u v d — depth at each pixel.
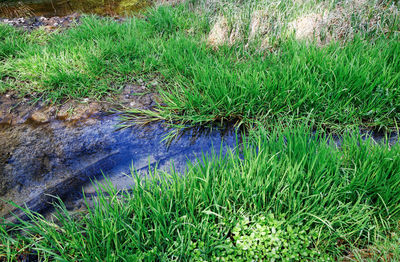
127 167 2.60
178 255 1.71
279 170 2.04
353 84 2.86
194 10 4.88
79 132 3.01
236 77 3.14
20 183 2.45
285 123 2.85
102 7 5.95
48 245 1.81
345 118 2.84
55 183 2.45
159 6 5.02
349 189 1.92
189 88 3.21
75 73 3.52
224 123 3.03
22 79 3.61
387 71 2.92
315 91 2.84
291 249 1.72
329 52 3.40
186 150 2.75
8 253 1.74
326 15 3.88
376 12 3.77
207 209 1.93
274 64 3.38
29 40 4.52
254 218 1.88
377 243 1.76
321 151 2.09
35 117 3.19
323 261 1.71
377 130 2.79
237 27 3.94
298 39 3.72
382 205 1.91
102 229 1.76
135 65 3.84
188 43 3.92
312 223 1.89
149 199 1.92
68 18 5.50
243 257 1.76
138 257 1.65
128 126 3.07
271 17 3.97
